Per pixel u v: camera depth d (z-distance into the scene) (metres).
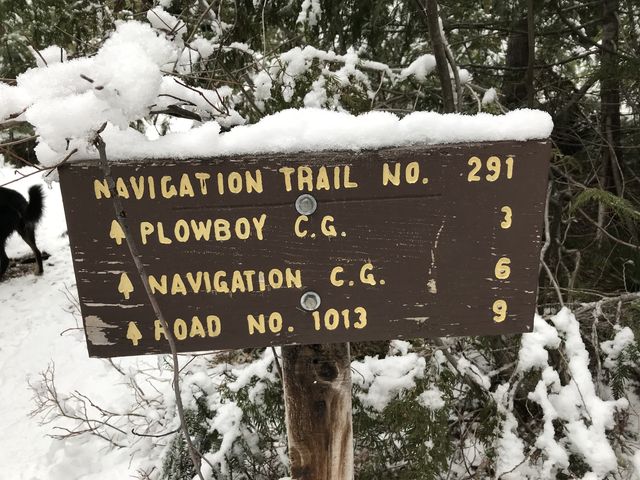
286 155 1.15
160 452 3.03
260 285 1.23
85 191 1.16
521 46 4.06
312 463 1.52
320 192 1.18
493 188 1.18
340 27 3.58
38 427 3.63
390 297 1.25
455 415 2.75
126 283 1.22
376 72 3.29
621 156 3.88
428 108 3.32
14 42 4.07
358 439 2.52
